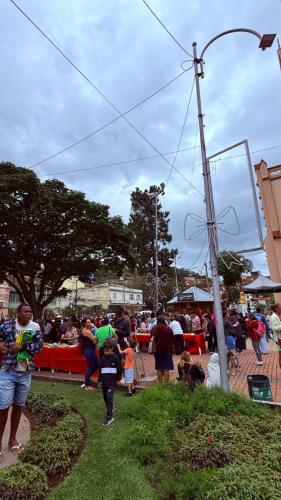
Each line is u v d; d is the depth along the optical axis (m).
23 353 4.51
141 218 38.78
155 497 3.31
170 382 6.78
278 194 19.56
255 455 3.76
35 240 19.25
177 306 25.41
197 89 7.46
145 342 16.22
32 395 6.87
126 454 4.28
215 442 4.03
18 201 17.05
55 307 65.88
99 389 8.19
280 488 2.99
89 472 3.82
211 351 15.42
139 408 5.66
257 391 6.00
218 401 5.30
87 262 21.50
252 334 10.88
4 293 52.75
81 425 5.33
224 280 39.50
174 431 4.66
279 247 19.02
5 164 17.22
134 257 22.02
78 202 18.84
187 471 3.52
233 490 2.98
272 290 13.76
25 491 3.23
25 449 4.18
